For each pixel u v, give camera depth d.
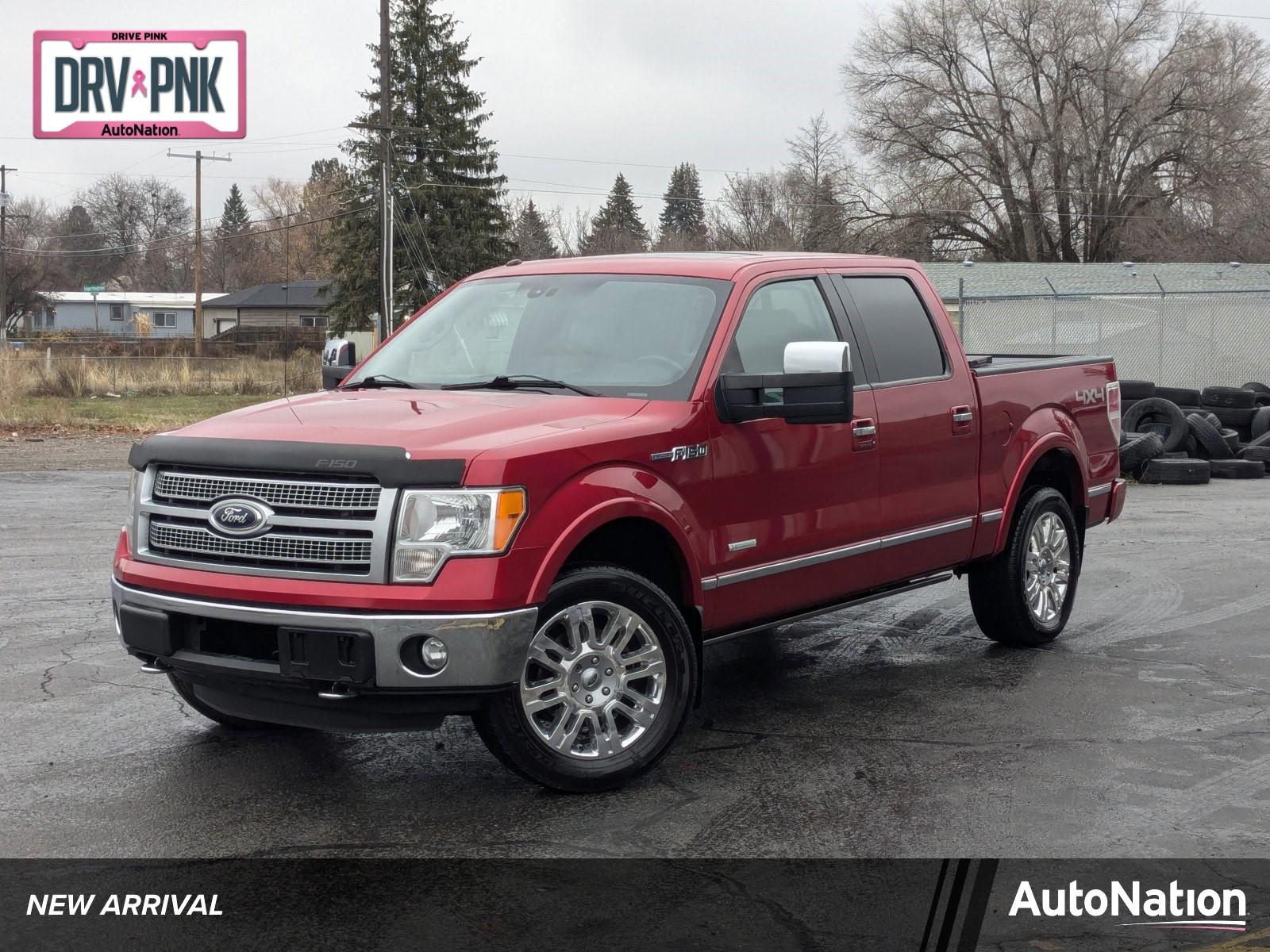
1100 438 8.12
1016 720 6.04
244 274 122.38
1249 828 4.66
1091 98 56.66
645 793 5.02
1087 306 34.88
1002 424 7.15
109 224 130.12
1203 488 16.19
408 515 4.55
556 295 6.14
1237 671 6.99
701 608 5.37
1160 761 5.44
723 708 6.27
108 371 38.00
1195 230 54.16
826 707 6.28
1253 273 41.62
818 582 5.99
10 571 9.65
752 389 5.39
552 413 5.16
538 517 4.68
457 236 55.78
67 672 6.79
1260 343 33.62
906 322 6.75
